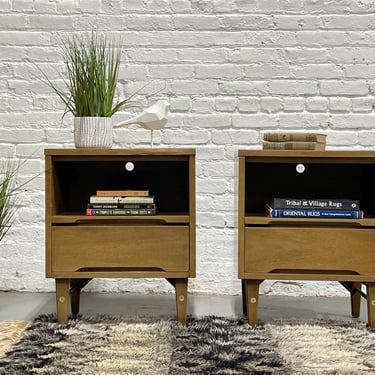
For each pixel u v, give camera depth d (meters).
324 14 2.01
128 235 1.57
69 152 1.57
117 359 1.27
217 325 1.56
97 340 1.41
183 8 2.03
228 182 2.03
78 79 1.68
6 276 2.05
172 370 1.20
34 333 1.46
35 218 2.05
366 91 2.01
